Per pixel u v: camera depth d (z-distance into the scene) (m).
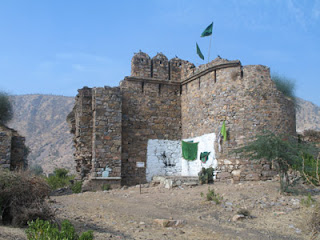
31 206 9.11
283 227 10.33
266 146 14.70
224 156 18.94
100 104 20.61
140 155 21.84
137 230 9.49
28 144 112.44
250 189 15.55
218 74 20.09
